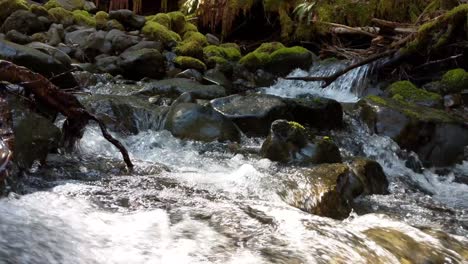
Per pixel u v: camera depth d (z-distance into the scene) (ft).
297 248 8.80
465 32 25.08
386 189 14.82
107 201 10.58
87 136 15.21
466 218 12.73
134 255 8.14
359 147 18.04
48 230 8.57
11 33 24.72
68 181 11.75
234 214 10.19
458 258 9.53
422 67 26.66
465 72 24.44
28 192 10.72
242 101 18.30
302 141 14.70
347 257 8.75
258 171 13.35
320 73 27.58
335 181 12.57
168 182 12.29
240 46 33.42
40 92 12.98
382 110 19.01
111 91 21.40
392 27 26.71
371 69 26.30
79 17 29.01
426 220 12.35
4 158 9.98
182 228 9.35
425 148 18.25
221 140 16.30
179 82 22.33
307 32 31.45
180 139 16.34
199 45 27.04
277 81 27.84
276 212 10.52
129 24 28.91
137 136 16.40
